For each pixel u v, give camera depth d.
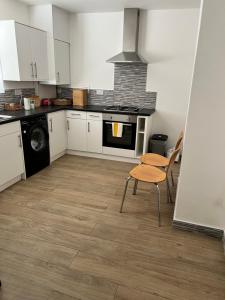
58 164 3.81
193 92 1.85
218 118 1.85
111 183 3.16
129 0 3.28
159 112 4.14
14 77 3.32
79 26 4.13
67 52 4.23
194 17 3.57
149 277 1.69
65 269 1.73
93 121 3.92
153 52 3.89
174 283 1.64
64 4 3.57
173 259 1.86
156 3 3.36
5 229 2.16
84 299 1.51
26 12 3.71
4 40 3.19
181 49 3.76
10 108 3.44
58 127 3.88
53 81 3.98
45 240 2.03
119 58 3.73
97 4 3.51
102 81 4.30
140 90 4.13
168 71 3.91
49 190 2.92
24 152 3.10
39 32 3.59
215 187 2.03
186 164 2.04
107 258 1.85
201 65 1.78
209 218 2.12
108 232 2.16
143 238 2.10
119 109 3.91
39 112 3.34
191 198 2.12
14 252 1.88
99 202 2.68
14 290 1.55
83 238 2.07
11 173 2.91
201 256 1.90
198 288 1.61
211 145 1.93
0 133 2.63
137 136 3.78
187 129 1.95
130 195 2.86
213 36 1.70
